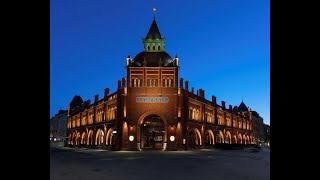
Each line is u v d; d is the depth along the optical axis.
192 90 77.06
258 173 21.97
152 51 72.94
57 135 134.62
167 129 64.19
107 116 75.88
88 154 51.03
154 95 65.00
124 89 65.31
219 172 22.55
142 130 65.88
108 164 30.06
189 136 69.62
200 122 75.94
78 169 24.86
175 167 26.72
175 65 66.31
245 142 120.25
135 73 65.88
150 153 53.75
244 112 130.38
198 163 31.62
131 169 24.83
